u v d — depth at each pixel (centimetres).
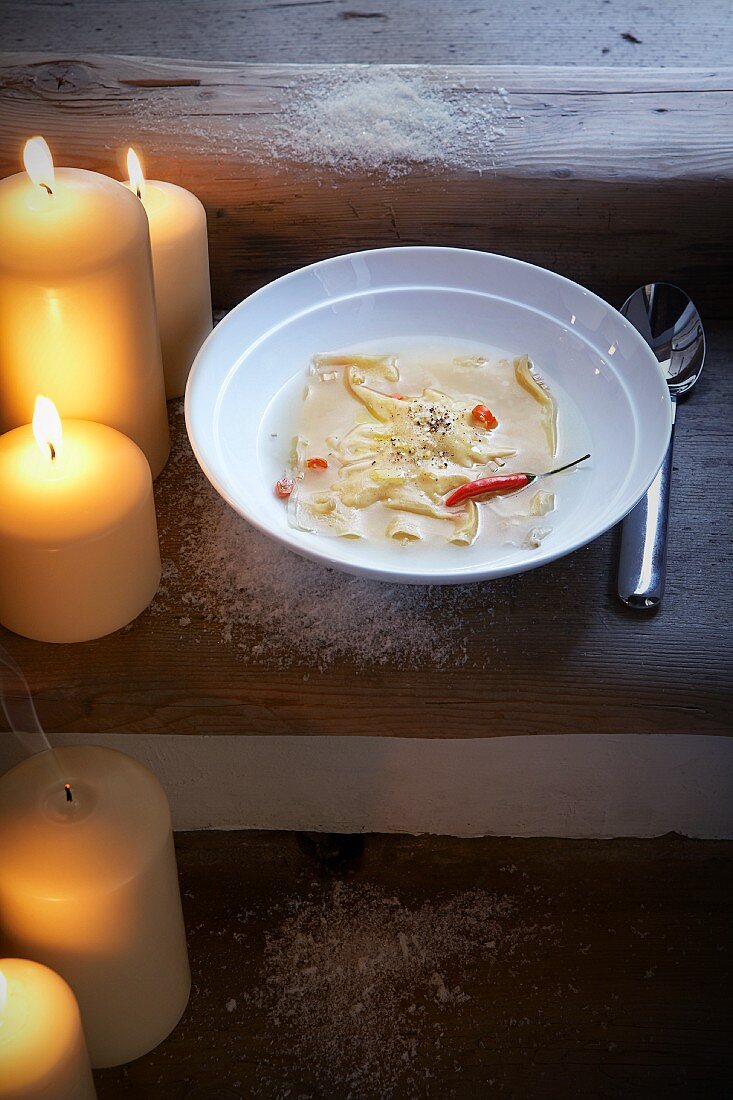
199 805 105
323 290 99
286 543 85
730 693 92
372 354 99
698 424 103
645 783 103
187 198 100
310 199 106
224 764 101
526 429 95
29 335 88
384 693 91
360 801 104
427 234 108
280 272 110
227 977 102
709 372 107
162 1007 94
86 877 85
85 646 92
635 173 105
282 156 105
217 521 97
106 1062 95
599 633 93
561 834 108
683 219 107
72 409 92
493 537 90
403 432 94
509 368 98
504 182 105
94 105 107
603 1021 100
